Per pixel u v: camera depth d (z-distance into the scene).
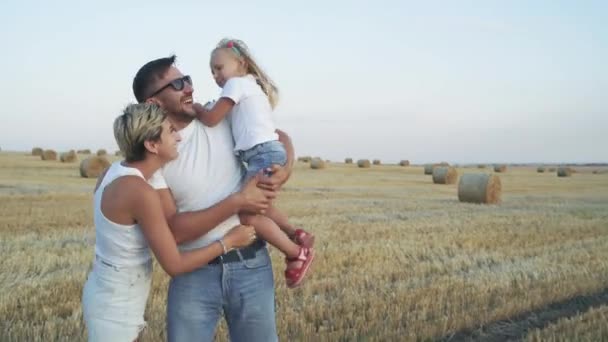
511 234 11.79
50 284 6.93
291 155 3.67
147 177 3.11
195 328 3.26
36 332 5.08
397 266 8.36
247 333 3.36
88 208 16.25
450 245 10.27
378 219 14.37
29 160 48.03
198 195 3.27
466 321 5.79
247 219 3.34
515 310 6.28
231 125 3.53
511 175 52.59
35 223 12.85
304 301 6.37
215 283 3.26
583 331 5.36
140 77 3.30
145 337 4.98
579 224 13.62
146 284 3.18
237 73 3.68
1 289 6.63
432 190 29.16
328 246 9.85
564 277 7.80
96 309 3.06
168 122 3.10
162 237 2.98
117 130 3.05
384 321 5.71
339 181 35.81
